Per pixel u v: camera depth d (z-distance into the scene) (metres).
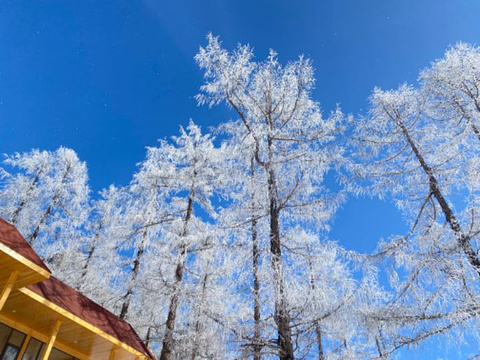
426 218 9.62
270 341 7.11
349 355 8.95
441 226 8.79
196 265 11.98
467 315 6.57
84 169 16.91
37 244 14.52
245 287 8.04
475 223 7.88
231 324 7.41
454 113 9.52
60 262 14.88
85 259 15.38
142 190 13.55
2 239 6.25
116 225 13.20
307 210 8.74
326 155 8.80
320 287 6.98
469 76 9.09
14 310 7.79
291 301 6.94
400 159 10.24
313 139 9.20
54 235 15.01
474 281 6.95
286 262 7.73
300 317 6.92
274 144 9.54
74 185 15.95
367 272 7.52
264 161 9.45
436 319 6.92
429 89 9.69
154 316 11.80
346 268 7.93
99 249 13.49
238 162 9.80
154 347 15.19
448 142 9.66
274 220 8.78
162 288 10.54
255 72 10.08
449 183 9.16
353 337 8.66
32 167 15.71
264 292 7.23
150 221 13.26
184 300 10.02
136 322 11.91
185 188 13.95
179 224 12.88
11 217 14.34
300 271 7.87
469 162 8.91
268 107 10.08
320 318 6.70
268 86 10.06
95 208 17.14
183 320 10.48
